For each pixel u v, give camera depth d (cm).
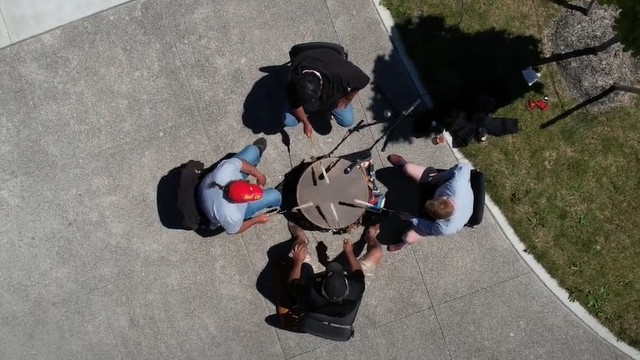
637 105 629
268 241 618
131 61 627
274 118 624
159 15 630
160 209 618
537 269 619
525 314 616
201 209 546
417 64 628
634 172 624
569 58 631
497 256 620
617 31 474
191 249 617
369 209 595
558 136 625
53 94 623
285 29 632
